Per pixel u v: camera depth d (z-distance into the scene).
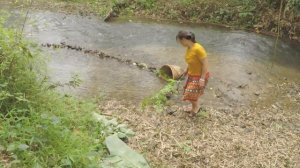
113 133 5.62
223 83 8.95
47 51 9.84
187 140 6.05
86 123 5.60
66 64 9.18
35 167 4.17
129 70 9.25
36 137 4.59
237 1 14.66
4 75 5.20
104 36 11.71
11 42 5.25
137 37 11.96
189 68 6.82
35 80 5.50
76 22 12.77
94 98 7.21
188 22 14.29
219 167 5.47
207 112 7.17
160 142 5.81
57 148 4.57
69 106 5.84
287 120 7.35
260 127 6.90
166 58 10.28
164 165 5.28
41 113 5.06
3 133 4.50
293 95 8.73
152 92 8.09
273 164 5.71
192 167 5.38
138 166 4.93
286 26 13.30
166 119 6.68
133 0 15.11
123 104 7.24
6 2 13.98
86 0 15.26
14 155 4.25
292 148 6.25
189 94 6.81
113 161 4.84
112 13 14.04
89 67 9.18
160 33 12.62
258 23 13.86
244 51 11.46
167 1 15.20
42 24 11.98
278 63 10.80
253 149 6.06
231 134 6.47
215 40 12.35
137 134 5.91
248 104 8.00
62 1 14.92
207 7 14.62
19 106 5.12
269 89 8.96
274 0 14.04
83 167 4.45
